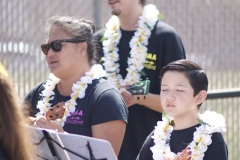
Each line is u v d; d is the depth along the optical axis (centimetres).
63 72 1253
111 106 1209
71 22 1259
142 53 1474
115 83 1472
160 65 1480
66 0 2041
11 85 870
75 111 1228
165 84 1163
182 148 1152
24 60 1880
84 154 1060
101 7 2117
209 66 2100
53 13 1989
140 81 1456
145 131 1465
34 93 1341
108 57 1498
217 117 1152
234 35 2139
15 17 1900
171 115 1157
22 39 1894
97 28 2047
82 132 1214
